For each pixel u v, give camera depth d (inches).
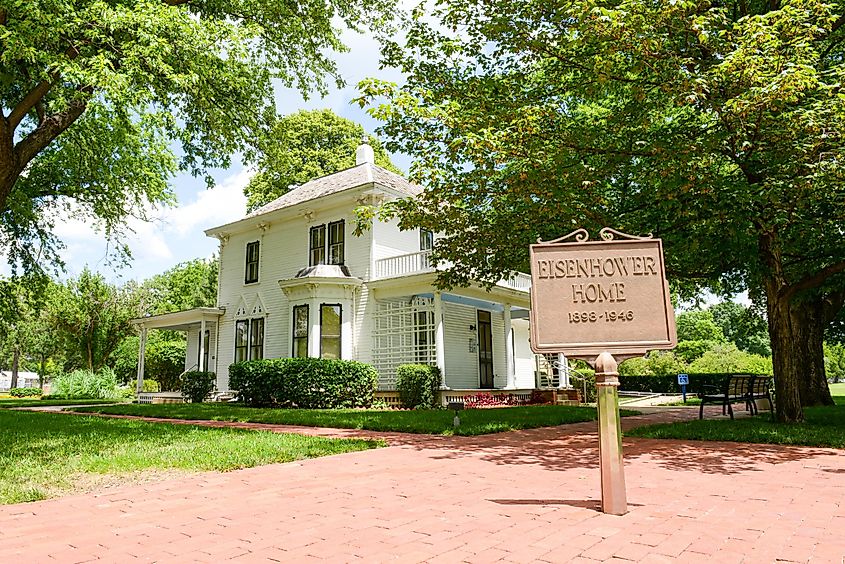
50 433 391.2
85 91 439.2
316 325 795.4
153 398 1031.6
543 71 461.4
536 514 178.5
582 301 183.9
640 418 542.0
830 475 244.7
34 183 776.3
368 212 456.8
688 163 337.4
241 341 960.3
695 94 311.6
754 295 781.9
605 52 339.6
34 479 239.1
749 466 269.1
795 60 303.1
